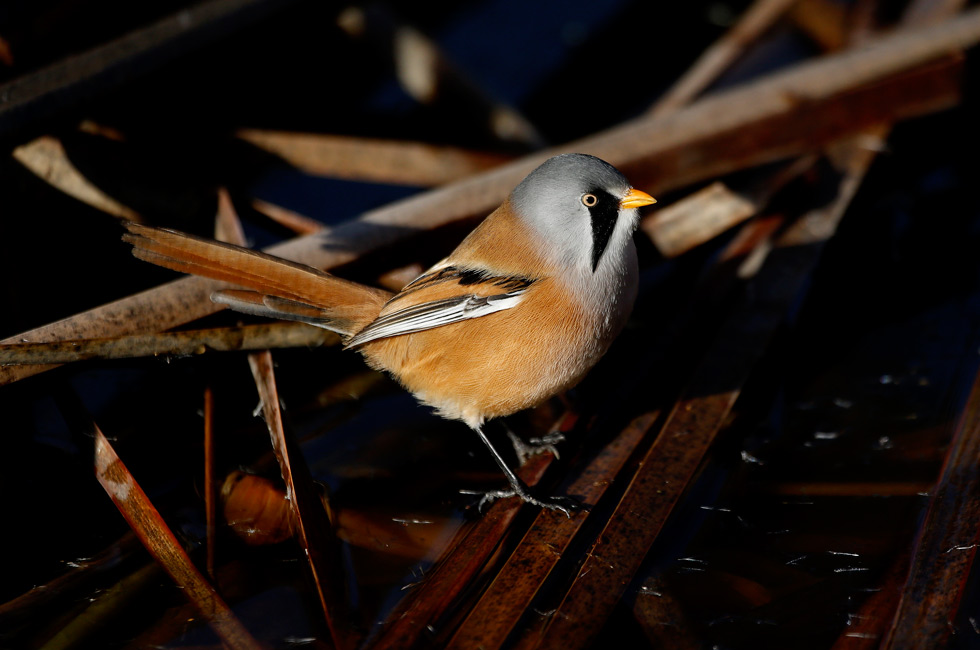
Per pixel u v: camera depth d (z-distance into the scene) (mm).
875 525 8484
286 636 7531
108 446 8359
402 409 10430
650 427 9633
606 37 18500
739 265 11758
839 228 12445
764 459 9398
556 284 8617
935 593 7266
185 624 7555
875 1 16984
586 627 7281
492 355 8766
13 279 10430
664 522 8305
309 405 10391
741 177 13547
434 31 18562
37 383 8867
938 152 14812
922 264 12766
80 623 7566
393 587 7957
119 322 9109
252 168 13391
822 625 7492
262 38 13305
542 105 16891
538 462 9250
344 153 13461
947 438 9508
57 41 12070
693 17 19062
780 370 10781
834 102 12961
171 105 13445
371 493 9180
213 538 8445
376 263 10609
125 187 11422
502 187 11422
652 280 12453
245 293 8961
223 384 10508
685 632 7465
